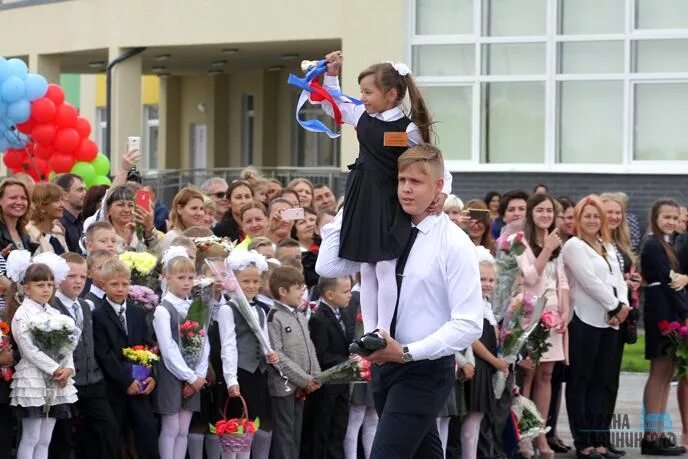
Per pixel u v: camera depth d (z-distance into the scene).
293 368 15.77
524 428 17.17
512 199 19.30
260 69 45.62
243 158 47.81
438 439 11.51
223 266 15.62
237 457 15.48
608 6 32.38
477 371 16.66
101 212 17.34
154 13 37.62
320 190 22.05
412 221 10.58
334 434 16.47
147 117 54.84
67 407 14.31
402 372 10.73
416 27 33.53
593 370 18.44
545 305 17.58
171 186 41.56
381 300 10.59
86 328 14.71
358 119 10.48
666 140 32.19
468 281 10.48
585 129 32.62
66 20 40.97
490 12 33.06
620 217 19.03
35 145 25.69
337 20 34.47
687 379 19.03
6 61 25.09
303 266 18.30
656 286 18.98
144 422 14.98
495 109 33.16
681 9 32.00
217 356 15.72
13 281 14.45
